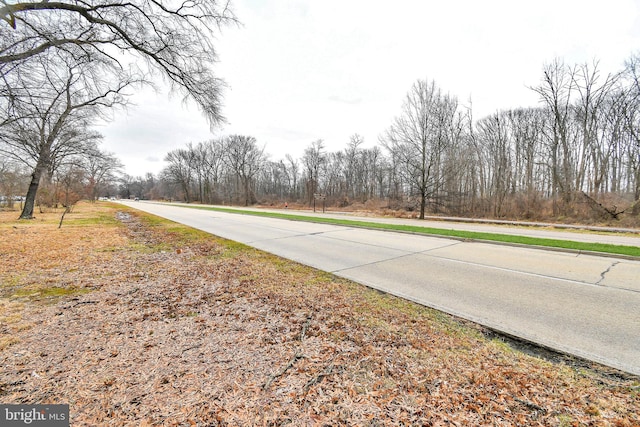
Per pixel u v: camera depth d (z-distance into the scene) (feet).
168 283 16.30
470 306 13.17
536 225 57.88
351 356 8.77
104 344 9.28
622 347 9.52
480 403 6.73
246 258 23.26
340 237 36.09
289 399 6.83
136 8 24.53
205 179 226.79
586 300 13.92
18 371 7.70
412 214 84.64
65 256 22.57
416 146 77.66
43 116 28.14
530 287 15.98
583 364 8.56
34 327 10.41
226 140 204.54
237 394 6.97
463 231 39.96
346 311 12.42
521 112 93.91
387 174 148.97
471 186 97.71
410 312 12.41
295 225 51.39
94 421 6.02
